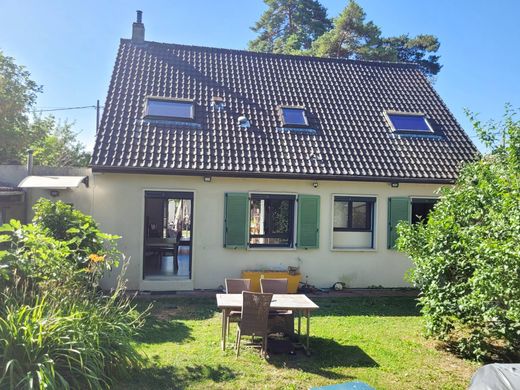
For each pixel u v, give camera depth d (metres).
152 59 14.03
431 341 7.65
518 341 6.25
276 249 11.84
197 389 5.38
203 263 11.44
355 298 11.10
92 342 5.15
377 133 13.54
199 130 12.07
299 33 33.44
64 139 30.34
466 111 9.16
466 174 8.92
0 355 4.44
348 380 5.86
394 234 12.52
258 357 6.59
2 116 19.25
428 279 7.51
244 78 14.43
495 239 5.97
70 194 11.27
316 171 11.66
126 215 11.05
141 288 11.07
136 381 5.51
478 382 4.09
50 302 5.70
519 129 7.91
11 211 10.77
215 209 11.51
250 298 6.58
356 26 30.61
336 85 15.20
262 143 12.21
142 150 11.09
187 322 8.47
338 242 12.57
